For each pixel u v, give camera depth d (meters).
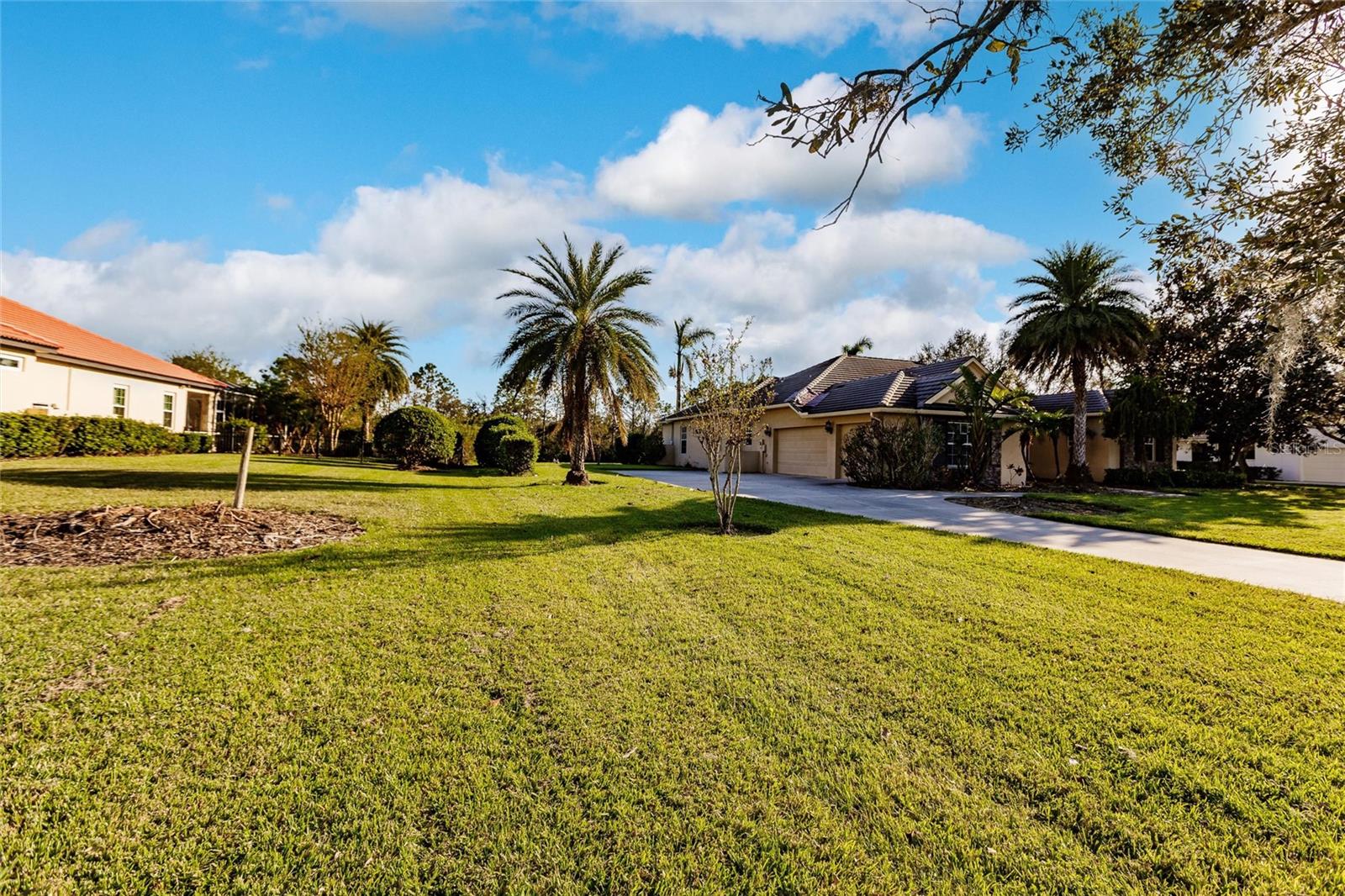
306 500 10.77
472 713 3.30
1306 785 2.73
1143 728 3.24
